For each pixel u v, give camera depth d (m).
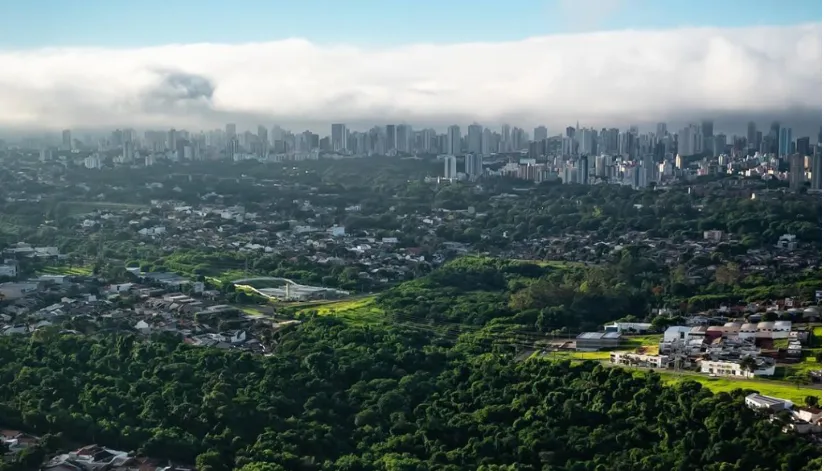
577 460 196.88
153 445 196.12
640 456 195.50
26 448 191.38
